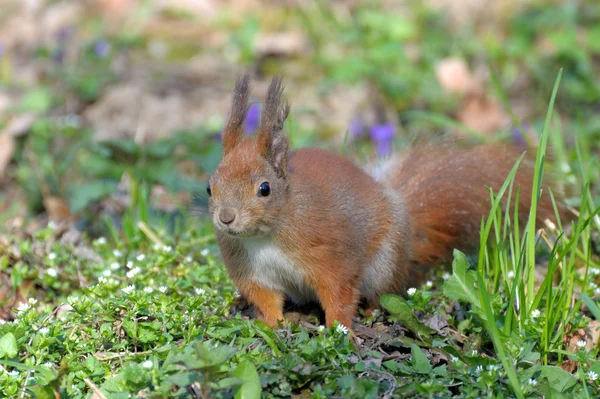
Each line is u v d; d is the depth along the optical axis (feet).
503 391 23.58
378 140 45.70
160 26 66.23
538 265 33.40
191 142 46.03
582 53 57.26
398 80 56.29
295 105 55.26
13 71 60.85
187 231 36.86
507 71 58.65
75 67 59.62
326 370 24.21
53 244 34.83
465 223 33.94
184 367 23.67
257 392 22.44
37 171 46.47
